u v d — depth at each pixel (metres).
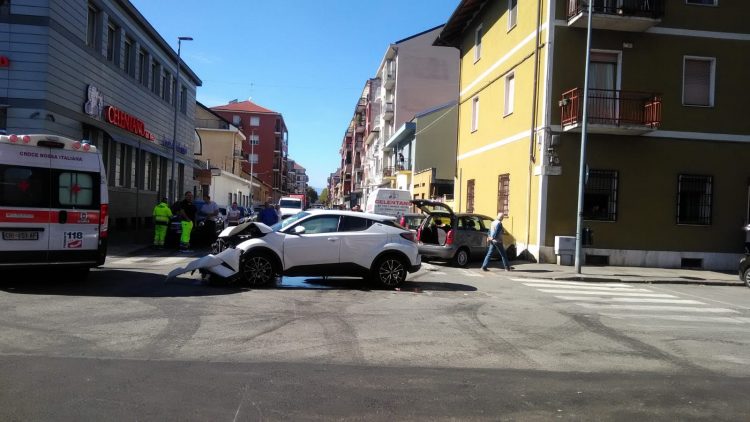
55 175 9.77
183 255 16.47
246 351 6.18
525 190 18.39
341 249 10.86
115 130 23.14
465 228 16.52
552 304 10.27
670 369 6.10
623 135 17.53
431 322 8.09
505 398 4.93
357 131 81.56
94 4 20.89
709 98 18.12
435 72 46.44
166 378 5.14
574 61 17.31
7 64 17.08
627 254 17.45
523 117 18.80
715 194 17.94
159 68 29.30
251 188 67.94
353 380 5.30
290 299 9.47
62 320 7.28
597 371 5.93
